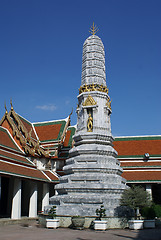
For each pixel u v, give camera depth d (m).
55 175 42.53
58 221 24.58
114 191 27.72
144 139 50.69
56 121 55.06
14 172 31.33
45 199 39.84
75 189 27.73
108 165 29.61
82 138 31.80
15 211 31.81
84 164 29.64
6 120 43.66
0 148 35.31
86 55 36.59
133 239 17.20
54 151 49.00
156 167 45.12
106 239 17.11
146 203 24.66
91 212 24.94
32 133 53.31
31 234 19.62
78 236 18.50
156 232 21.11
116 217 24.59
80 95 34.22
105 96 33.84
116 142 51.28
